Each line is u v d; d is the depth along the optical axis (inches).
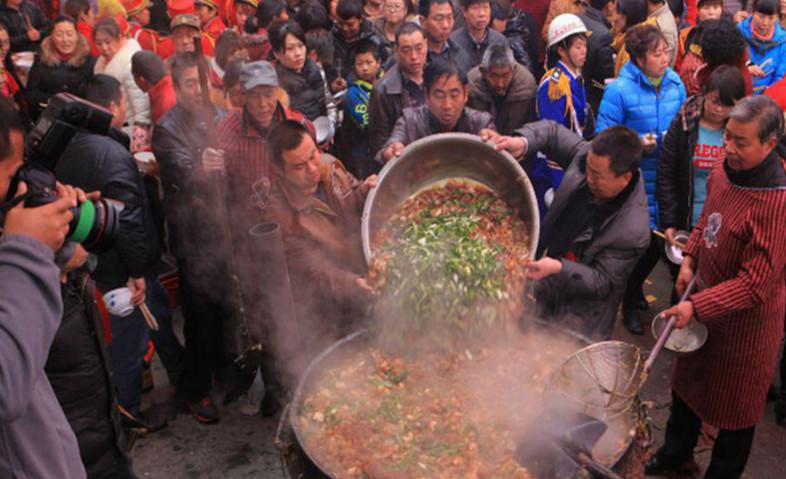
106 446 107.7
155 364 184.9
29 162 81.2
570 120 188.2
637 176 123.1
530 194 124.8
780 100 173.2
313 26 238.1
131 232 133.2
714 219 119.3
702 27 207.2
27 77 233.1
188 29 226.5
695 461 147.5
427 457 100.0
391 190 129.0
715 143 160.4
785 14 245.1
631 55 184.1
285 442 103.6
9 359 62.6
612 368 100.5
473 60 218.1
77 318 99.3
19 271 65.2
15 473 73.4
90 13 270.7
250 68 142.5
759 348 120.3
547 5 276.1
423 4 230.4
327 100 221.9
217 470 148.1
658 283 215.0
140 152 182.5
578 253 129.9
